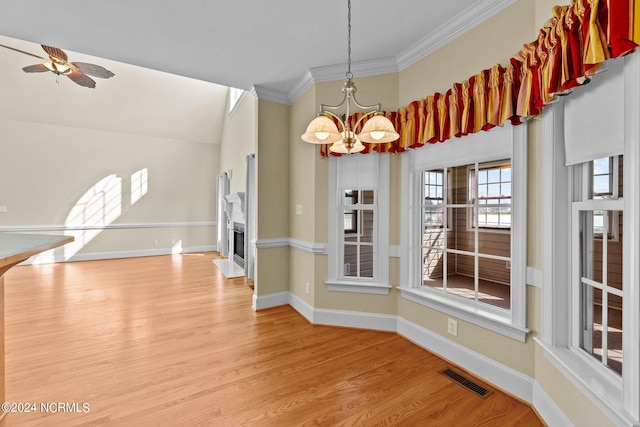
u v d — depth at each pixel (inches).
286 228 140.0
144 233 283.7
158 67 114.4
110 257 268.7
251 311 132.7
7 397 71.2
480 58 79.8
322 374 83.0
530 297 71.3
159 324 117.3
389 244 108.8
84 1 77.1
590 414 51.9
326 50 101.7
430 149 97.1
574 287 62.9
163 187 291.9
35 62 207.8
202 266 234.7
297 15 83.4
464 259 169.9
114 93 243.6
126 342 101.3
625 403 45.7
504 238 152.7
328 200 117.0
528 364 71.3
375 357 92.4
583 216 62.7
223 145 296.8
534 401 68.9
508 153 76.1
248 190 185.5
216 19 85.3
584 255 62.6
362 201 119.0
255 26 88.7
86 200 258.7
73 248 253.9
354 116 109.0
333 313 116.0
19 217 235.0
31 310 132.0
